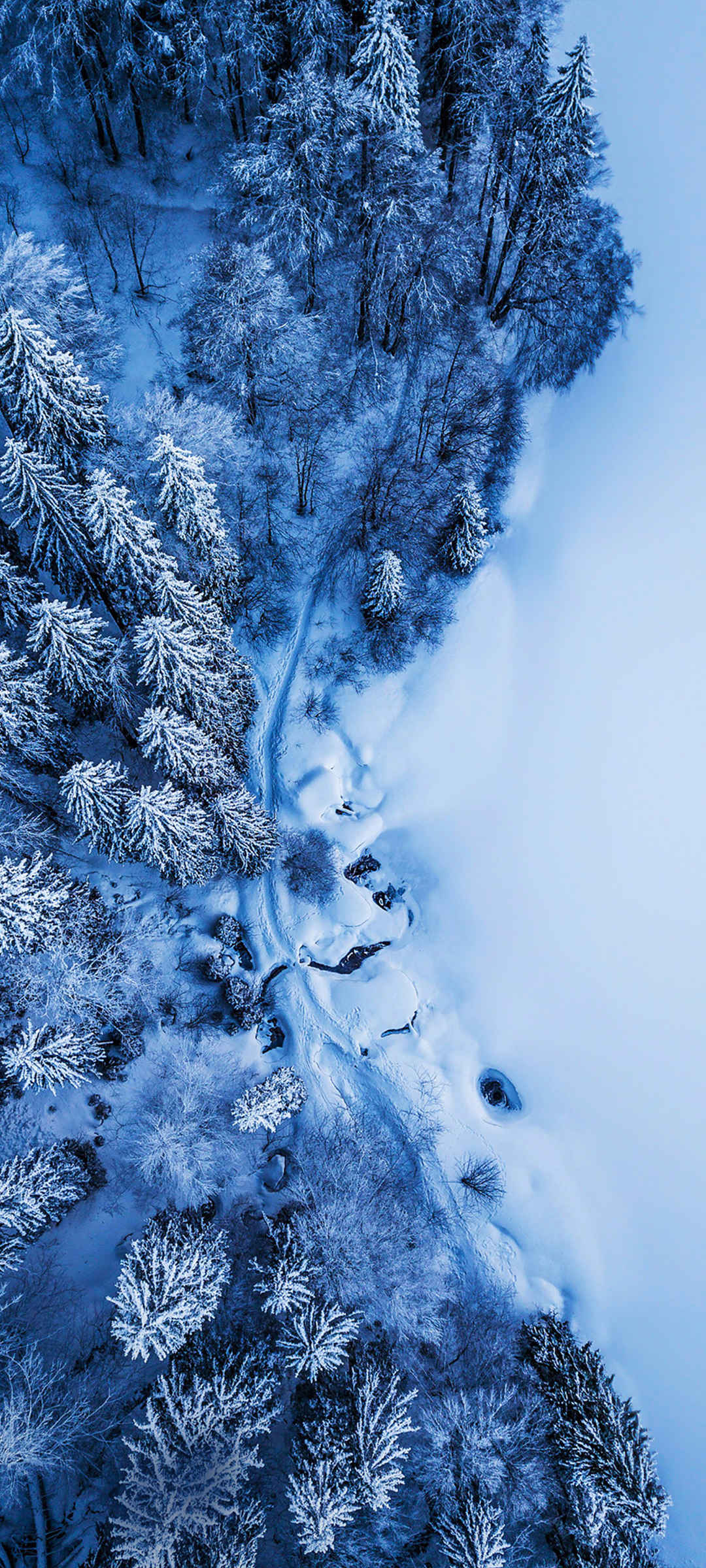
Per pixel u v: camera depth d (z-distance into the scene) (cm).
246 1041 2675
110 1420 1992
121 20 2702
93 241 3072
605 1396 2134
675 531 2972
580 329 3100
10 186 3089
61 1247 2292
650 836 2822
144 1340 1733
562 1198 2603
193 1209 2341
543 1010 2756
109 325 2938
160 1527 1636
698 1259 2534
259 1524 1805
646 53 3206
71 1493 1986
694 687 2888
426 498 3047
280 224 2827
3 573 1928
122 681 2153
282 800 2908
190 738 2042
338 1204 2348
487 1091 2742
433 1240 2489
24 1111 2400
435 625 2962
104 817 2052
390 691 2958
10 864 1986
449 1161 2608
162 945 2675
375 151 2677
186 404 2614
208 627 2106
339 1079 2688
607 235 3108
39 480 1814
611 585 2991
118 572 1922
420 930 2859
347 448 3117
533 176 2702
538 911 2819
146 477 2223
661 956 2733
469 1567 1817
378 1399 1945
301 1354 1912
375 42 2428
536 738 2944
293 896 2819
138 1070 2533
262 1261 2303
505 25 2886
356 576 3012
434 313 3016
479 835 2908
